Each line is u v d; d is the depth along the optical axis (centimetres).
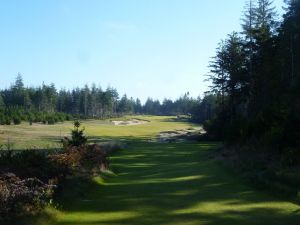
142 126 10544
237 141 3075
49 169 1434
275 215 1161
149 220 1120
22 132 6169
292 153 1848
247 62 5272
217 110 6425
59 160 1630
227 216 1157
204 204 1326
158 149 4131
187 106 17412
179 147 4434
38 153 1600
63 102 15562
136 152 3741
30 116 9000
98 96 15738
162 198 1433
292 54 4169
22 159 1476
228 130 3309
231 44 5822
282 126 2209
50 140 5028
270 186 1545
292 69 4100
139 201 1380
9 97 14525
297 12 4216
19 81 14625
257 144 2461
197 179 1875
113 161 2938
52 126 8025
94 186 1678
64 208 1234
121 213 1202
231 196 1454
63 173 1481
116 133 7962
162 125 11294
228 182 1762
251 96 5097
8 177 1227
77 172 1667
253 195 1463
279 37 4766
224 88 5897
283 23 4516
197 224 1072
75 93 15688
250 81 5069
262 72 4722
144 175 2105
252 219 1117
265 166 1852
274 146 2181
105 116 15262
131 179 1950
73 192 1403
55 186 1256
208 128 5897
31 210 1058
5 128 6675
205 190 1588
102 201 1378
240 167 2025
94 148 2303
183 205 1312
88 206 1295
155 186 1706
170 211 1229
